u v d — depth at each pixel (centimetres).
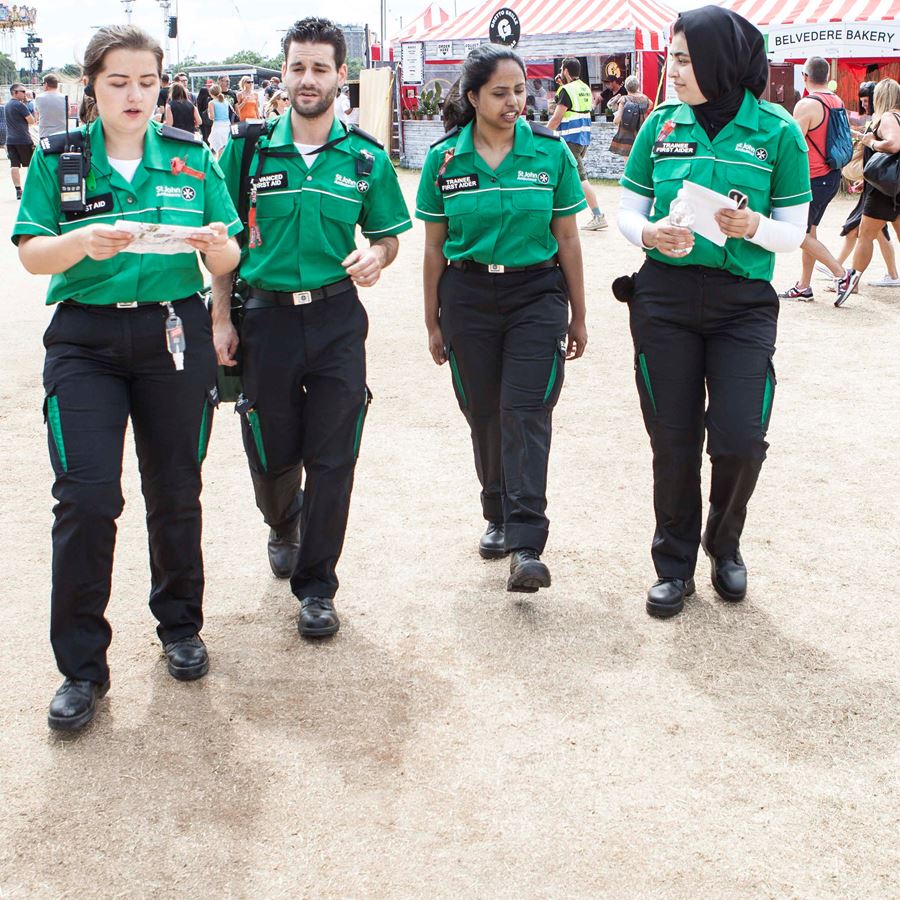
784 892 246
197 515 331
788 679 335
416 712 318
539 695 327
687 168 346
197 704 323
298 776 289
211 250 290
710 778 287
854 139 1096
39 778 288
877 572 408
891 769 290
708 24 330
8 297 919
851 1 1533
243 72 4506
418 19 2225
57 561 302
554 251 377
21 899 246
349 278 353
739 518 375
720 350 354
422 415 601
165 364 309
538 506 369
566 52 1881
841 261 899
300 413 361
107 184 298
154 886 250
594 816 272
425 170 378
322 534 358
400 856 259
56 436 298
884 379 652
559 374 375
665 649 353
